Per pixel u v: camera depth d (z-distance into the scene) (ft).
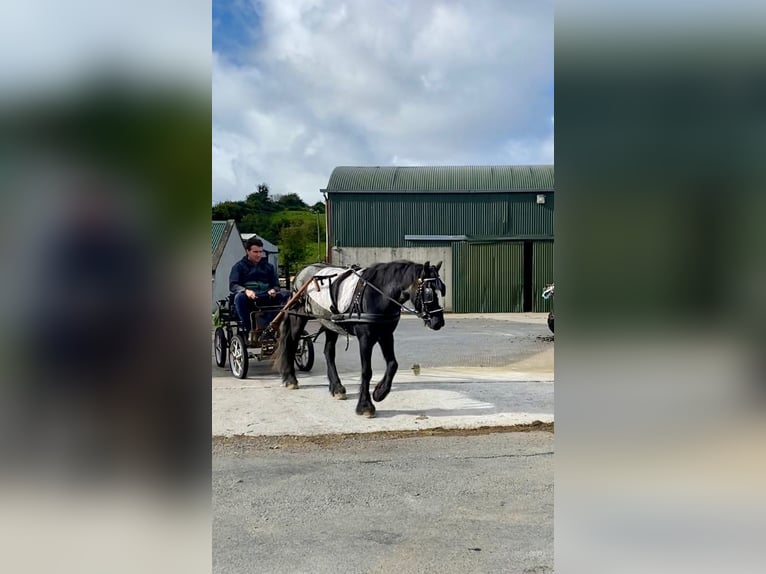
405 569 7.45
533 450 12.48
